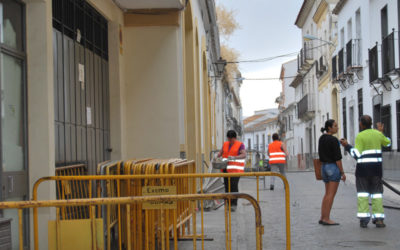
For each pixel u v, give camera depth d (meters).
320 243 8.09
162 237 6.17
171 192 6.14
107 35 11.04
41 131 6.91
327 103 36.97
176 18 11.62
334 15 34.12
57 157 7.77
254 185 20.58
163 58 11.63
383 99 22.31
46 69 6.97
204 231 9.00
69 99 8.45
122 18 11.56
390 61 20.41
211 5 19.67
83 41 9.31
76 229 5.35
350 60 27.05
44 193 6.86
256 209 5.27
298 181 22.22
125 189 6.82
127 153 11.56
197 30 17.33
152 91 11.62
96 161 9.85
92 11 9.98
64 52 8.30
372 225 9.73
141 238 6.48
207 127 22.55
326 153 9.81
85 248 5.34
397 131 20.52
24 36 6.96
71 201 4.61
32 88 6.95
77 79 8.90
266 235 8.88
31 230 6.73
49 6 7.12
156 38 11.66
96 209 6.67
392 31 20.45
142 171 6.84
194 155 15.33
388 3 21.33
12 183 6.42
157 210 6.74
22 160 6.79
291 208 12.47
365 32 25.14
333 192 9.80
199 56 18.28
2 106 6.30
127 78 11.67
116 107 10.99
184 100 12.16
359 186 9.52
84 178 6.14
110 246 6.44
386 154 21.05
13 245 6.36
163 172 6.84
